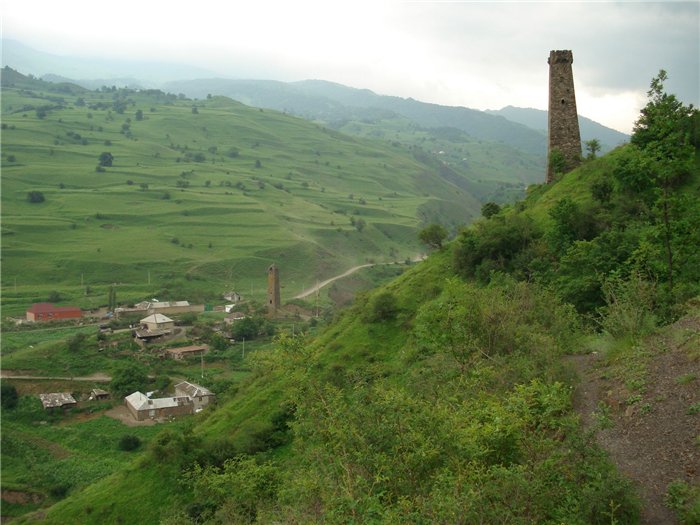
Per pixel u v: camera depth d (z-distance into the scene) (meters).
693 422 14.63
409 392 20.53
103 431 69.69
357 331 49.94
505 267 45.47
